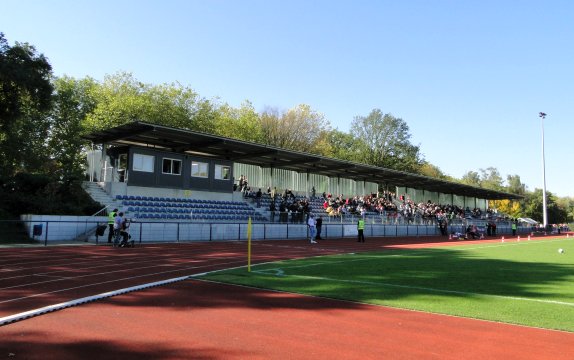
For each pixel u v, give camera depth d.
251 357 6.00
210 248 23.67
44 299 9.56
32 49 27.78
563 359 6.07
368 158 85.81
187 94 55.53
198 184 35.66
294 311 8.78
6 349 6.20
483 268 16.38
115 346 6.41
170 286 11.41
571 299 10.24
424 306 9.28
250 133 62.28
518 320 8.19
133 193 31.66
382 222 45.53
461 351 6.38
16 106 28.69
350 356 6.09
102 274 13.38
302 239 35.34
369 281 12.55
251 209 37.88
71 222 25.97
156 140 32.44
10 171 35.31
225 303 9.45
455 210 65.19
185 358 5.93
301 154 37.56
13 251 19.50
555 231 72.31
